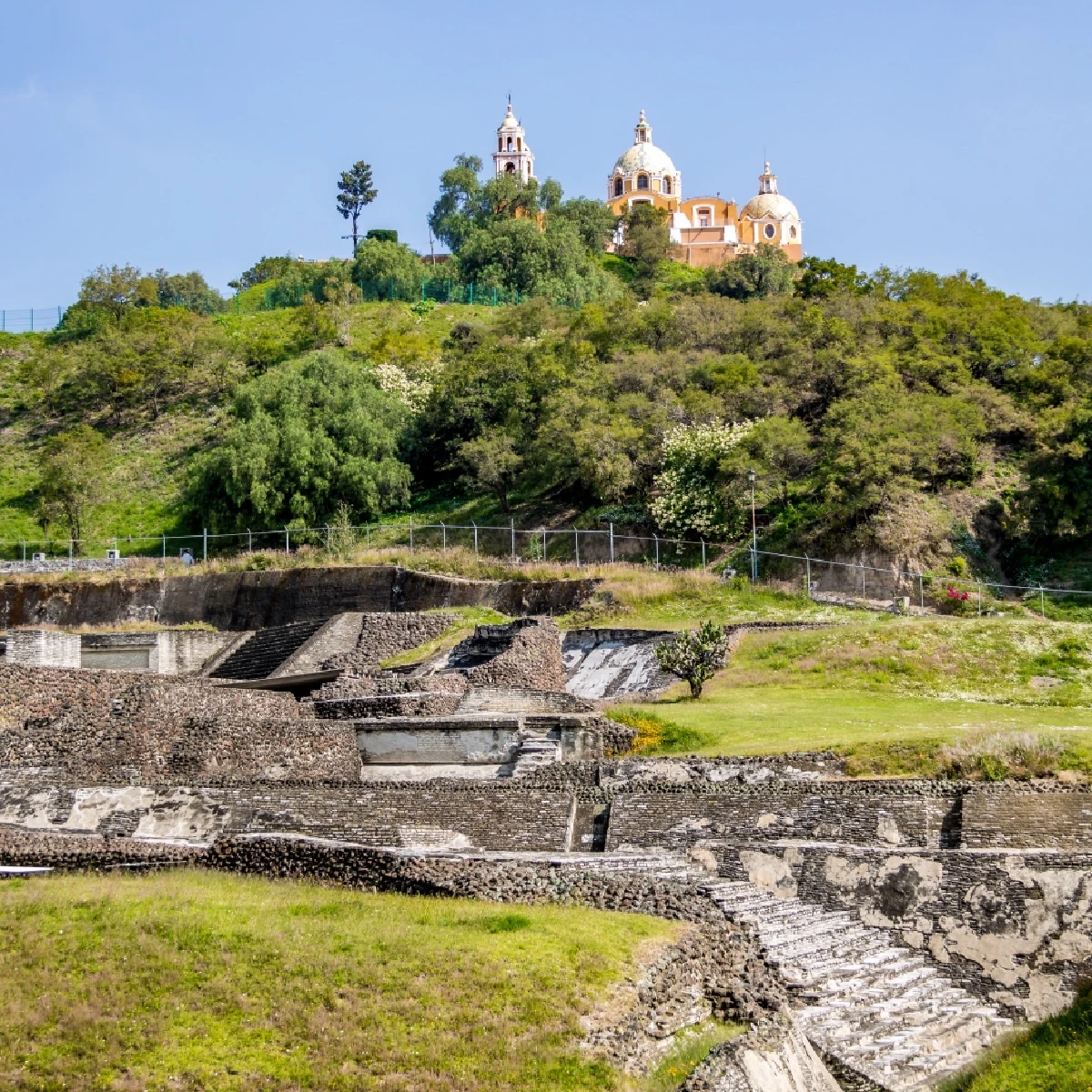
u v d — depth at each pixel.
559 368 89.62
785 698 47.03
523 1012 21.27
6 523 95.25
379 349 112.31
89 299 129.00
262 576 74.31
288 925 23.81
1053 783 31.56
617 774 37.44
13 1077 19.91
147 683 42.16
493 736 41.53
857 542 65.81
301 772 40.91
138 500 96.56
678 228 158.12
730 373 84.19
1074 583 63.78
